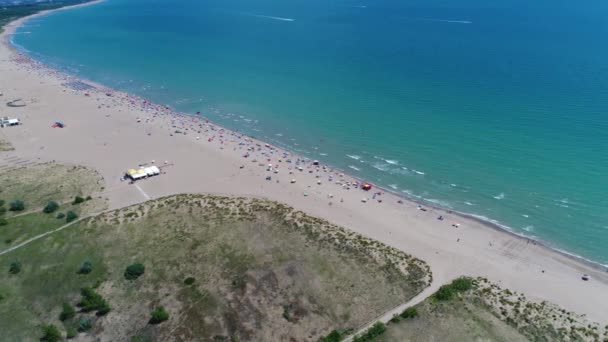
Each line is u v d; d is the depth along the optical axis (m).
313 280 83.19
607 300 81.50
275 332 73.88
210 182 122.50
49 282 84.94
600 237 99.19
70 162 133.75
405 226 103.44
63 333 74.44
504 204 111.50
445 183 121.69
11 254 92.38
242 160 136.25
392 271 85.56
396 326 73.75
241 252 90.56
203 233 96.81
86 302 77.88
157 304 79.38
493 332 72.19
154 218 103.12
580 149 130.88
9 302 80.62
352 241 93.81
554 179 118.50
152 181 123.00
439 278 85.44
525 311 77.19
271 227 98.12
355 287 81.75
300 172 129.12
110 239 96.19
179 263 88.44
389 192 118.94
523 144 135.88
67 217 103.56
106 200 112.81
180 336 73.50
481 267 89.62
